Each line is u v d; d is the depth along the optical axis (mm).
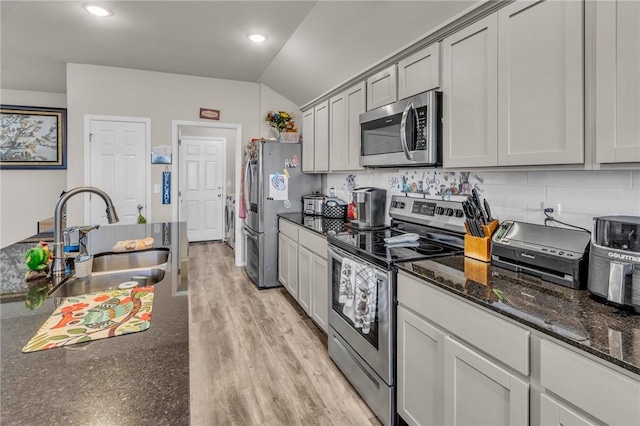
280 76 4004
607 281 1080
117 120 3996
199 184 6418
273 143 3820
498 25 1420
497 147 1439
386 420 1699
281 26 2891
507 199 1784
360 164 2445
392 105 2064
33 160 4699
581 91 1131
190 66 3932
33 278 1358
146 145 4125
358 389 1966
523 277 1400
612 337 888
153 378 662
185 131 6277
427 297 1422
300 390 2033
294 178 3936
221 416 1814
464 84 1604
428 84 1836
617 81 1032
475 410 1208
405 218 2449
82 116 3865
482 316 1164
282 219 3662
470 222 1688
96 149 3936
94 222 3947
